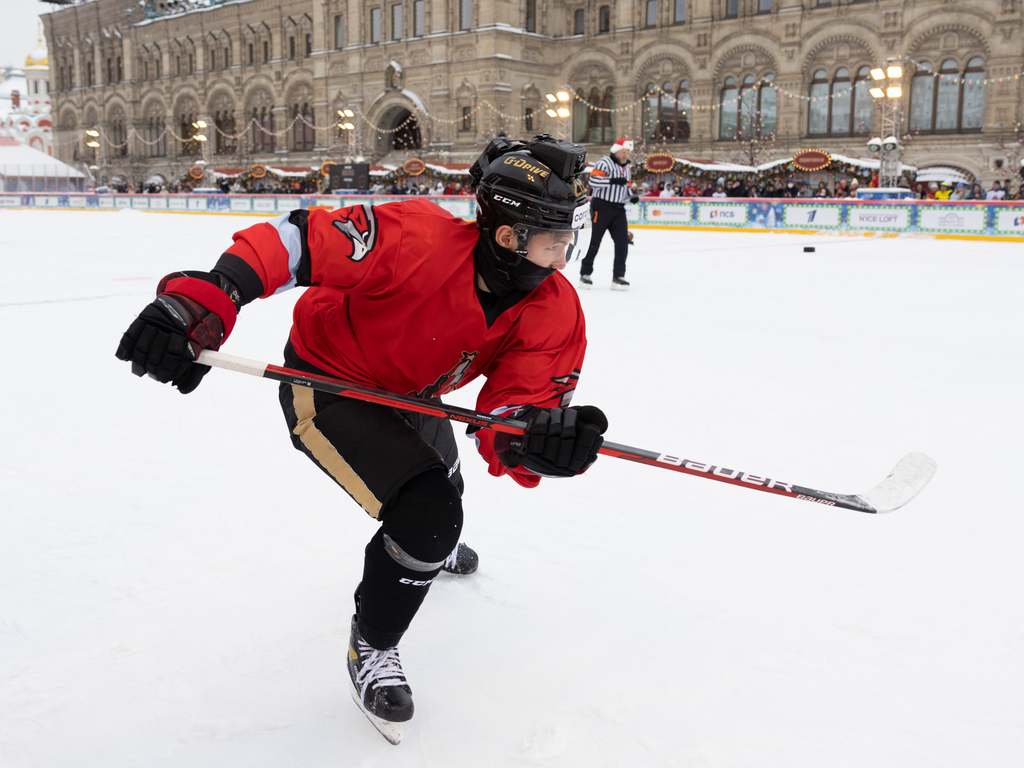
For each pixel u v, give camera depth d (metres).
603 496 3.29
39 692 2.00
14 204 38.88
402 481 1.80
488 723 1.92
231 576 2.59
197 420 4.27
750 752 1.81
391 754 1.82
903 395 4.90
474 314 1.85
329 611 2.40
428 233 1.77
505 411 1.91
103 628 2.29
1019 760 1.79
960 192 24.64
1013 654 2.18
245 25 48.09
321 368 1.99
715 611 2.41
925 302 8.95
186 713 1.94
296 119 47.12
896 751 1.81
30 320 7.43
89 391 4.84
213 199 33.22
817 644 2.23
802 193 26.88
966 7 29.94
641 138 37.53
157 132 54.84
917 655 2.18
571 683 2.07
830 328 7.27
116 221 27.36
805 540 2.88
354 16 42.88
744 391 4.98
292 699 2.01
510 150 1.78
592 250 10.20
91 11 56.94
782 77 34.12
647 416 4.42
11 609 2.38
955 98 31.02
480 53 38.50
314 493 3.29
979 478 3.49
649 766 1.77
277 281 1.75
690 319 7.76
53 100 61.72
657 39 36.91
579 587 2.55
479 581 2.58
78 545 2.79
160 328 1.62
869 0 31.86
